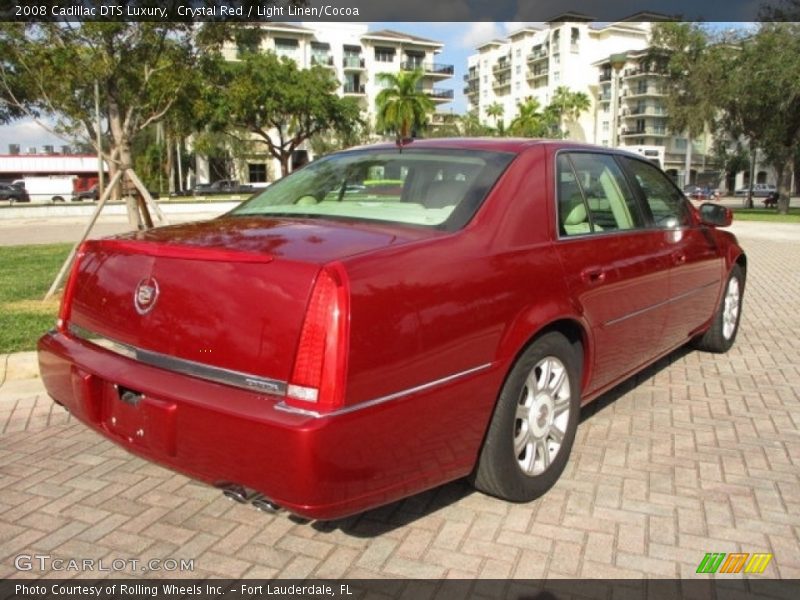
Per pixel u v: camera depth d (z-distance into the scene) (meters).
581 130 94.75
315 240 2.79
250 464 2.42
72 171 65.31
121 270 2.96
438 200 3.29
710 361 5.82
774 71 33.12
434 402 2.68
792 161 36.16
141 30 8.23
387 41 79.88
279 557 2.93
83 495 3.46
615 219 4.12
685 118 39.31
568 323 3.47
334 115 50.12
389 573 2.81
